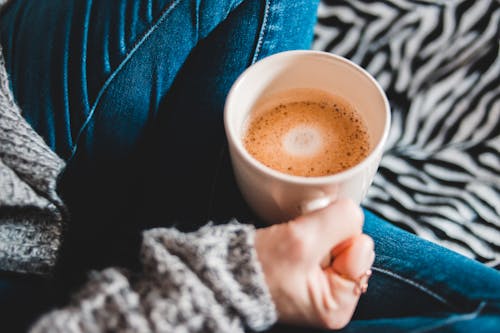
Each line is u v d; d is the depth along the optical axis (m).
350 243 0.49
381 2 0.80
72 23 0.57
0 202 0.51
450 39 0.78
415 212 0.73
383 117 0.51
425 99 0.77
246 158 0.49
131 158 0.60
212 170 0.60
